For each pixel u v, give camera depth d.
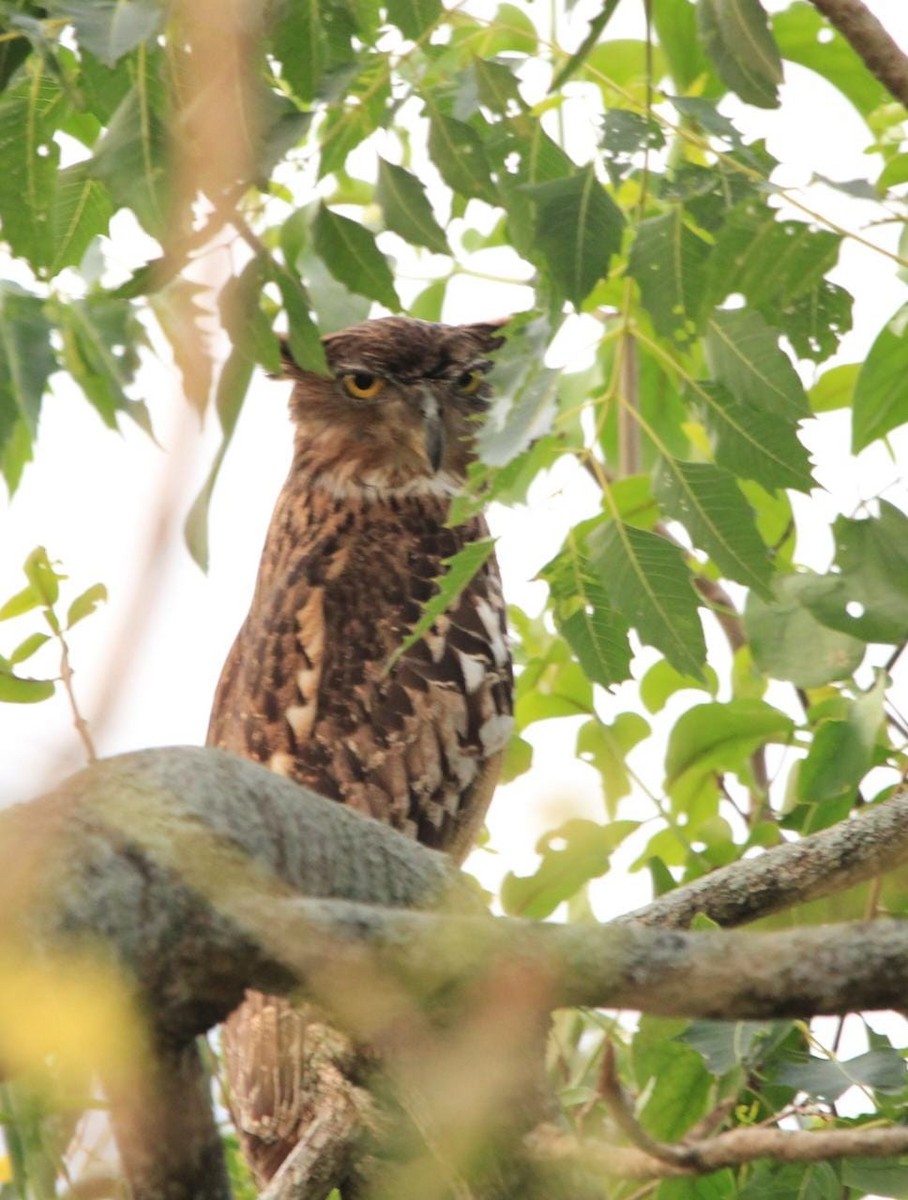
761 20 6.22
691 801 9.09
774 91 6.30
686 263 6.14
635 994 3.86
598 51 9.62
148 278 5.62
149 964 3.93
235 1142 8.50
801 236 5.93
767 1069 6.74
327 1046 5.85
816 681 8.04
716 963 3.84
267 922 3.91
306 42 6.28
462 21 6.86
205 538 5.56
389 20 6.46
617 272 7.48
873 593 7.58
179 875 3.94
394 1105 5.77
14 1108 4.73
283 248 7.09
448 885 4.85
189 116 5.39
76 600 6.30
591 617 7.40
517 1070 4.28
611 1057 4.04
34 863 3.85
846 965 3.80
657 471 6.94
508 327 6.33
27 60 6.45
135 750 4.30
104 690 2.28
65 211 7.15
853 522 7.67
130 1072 4.04
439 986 3.89
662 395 10.27
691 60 9.43
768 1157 3.98
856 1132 3.91
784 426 6.74
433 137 6.54
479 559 6.36
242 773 4.50
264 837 4.43
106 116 6.60
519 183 6.72
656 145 6.12
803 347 6.71
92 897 3.87
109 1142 4.66
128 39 5.34
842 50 9.27
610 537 7.02
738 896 6.49
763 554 6.87
